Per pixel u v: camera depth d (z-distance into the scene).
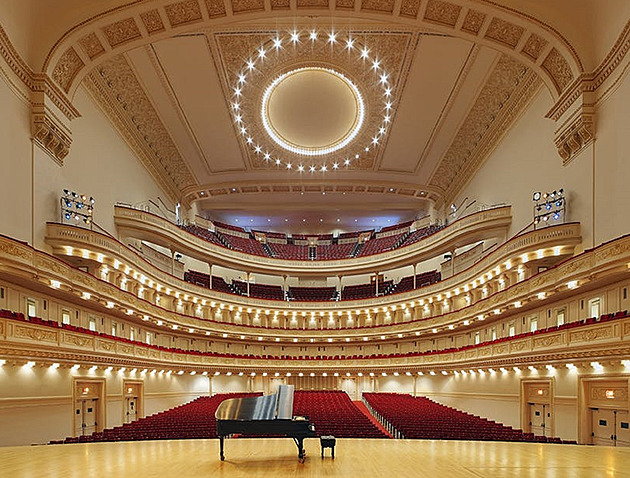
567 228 15.81
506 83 20.84
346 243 41.00
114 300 18.94
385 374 29.23
